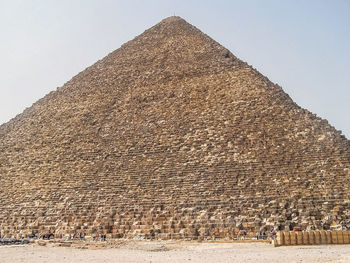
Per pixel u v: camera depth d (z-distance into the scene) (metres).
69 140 106.62
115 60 134.75
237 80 109.00
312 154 84.25
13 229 85.75
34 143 109.88
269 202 77.00
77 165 97.81
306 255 48.44
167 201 82.12
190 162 89.44
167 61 125.81
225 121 97.50
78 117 114.12
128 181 89.44
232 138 92.25
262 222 74.00
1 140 115.81
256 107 98.81
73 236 80.69
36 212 88.00
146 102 111.88
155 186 86.44
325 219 72.31
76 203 87.38
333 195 76.00
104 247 66.50
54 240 76.88
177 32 138.75
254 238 72.44
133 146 98.62
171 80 117.12
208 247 64.62
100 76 129.12
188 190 83.38
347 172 79.50
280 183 80.06
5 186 98.50
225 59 119.00
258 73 112.25
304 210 74.38
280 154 85.81
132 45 139.75
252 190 79.94
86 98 120.88
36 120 119.06
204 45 128.25
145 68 125.81
